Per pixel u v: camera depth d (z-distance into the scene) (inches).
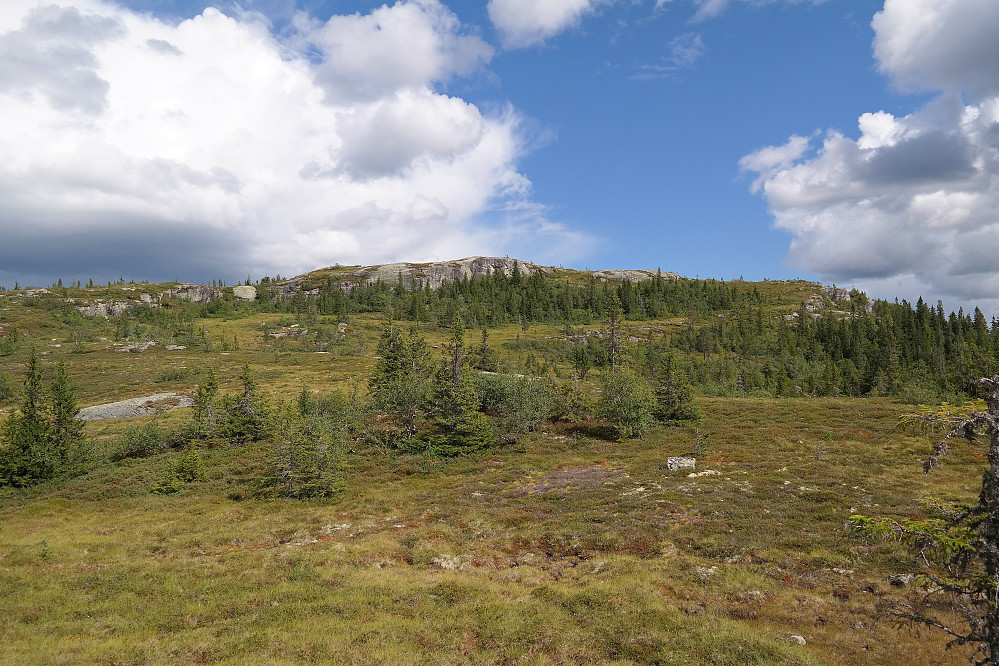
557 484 1373.0
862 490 1116.5
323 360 4574.3
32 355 1765.5
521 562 877.2
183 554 952.9
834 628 590.9
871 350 6048.2
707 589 709.3
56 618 647.8
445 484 1473.9
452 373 2256.4
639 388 1993.1
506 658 534.3
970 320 6796.3
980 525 334.0
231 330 6825.8
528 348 5989.2
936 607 615.8
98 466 1828.2
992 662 323.9
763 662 506.0
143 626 619.8
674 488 1229.7
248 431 2121.1
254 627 609.6
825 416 2042.3
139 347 5206.7
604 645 558.9
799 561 783.1
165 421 2559.1
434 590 738.2
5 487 1590.8
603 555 874.8
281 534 1101.7
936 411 351.9
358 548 940.0
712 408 2364.7
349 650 542.3
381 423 2204.7
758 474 1305.4
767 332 7150.6
